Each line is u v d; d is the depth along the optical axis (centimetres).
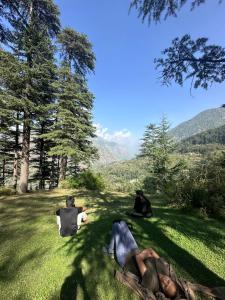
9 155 2164
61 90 2081
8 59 1555
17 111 1711
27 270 462
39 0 1659
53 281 417
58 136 1983
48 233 666
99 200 1182
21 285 411
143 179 2714
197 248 534
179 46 789
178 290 343
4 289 402
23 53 1717
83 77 2205
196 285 374
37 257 516
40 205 1084
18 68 1582
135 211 795
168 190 977
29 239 628
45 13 1780
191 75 831
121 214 823
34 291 392
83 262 477
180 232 630
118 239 477
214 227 672
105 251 516
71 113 1959
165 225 686
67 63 2103
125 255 454
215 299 348
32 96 1745
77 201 1159
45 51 1773
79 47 2128
